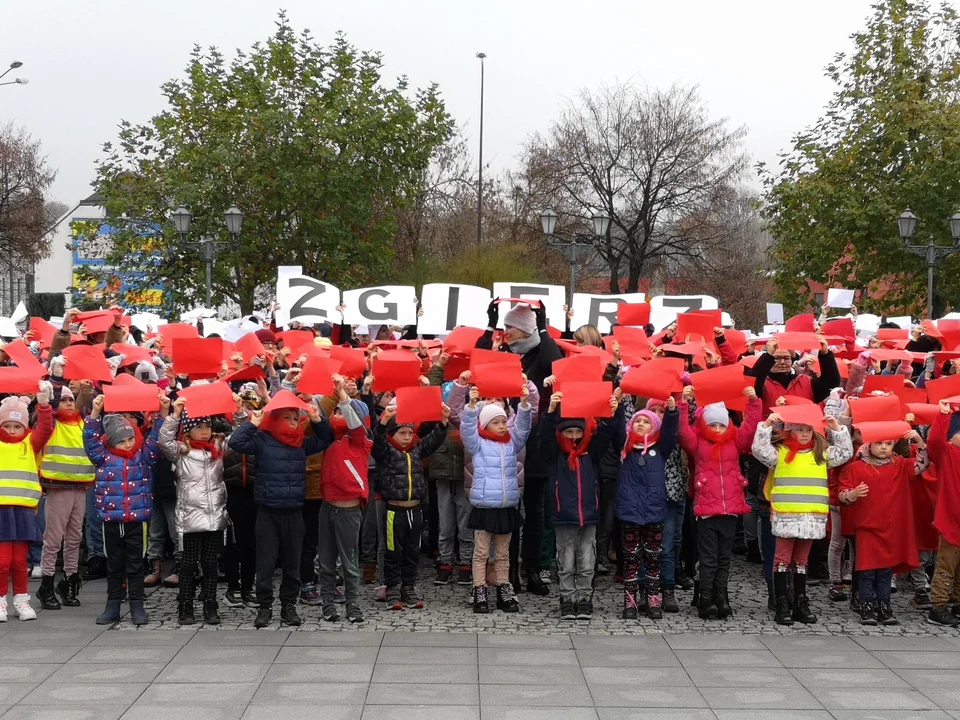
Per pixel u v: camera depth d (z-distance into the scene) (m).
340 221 29.47
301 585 9.01
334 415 8.48
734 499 8.46
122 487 8.10
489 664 7.11
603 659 7.27
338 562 9.88
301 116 29.16
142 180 28.36
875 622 8.37
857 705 6.32
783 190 28.73
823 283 29.23
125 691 6.44
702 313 10.01
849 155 28.33
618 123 41.81
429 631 8.01
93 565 9.89
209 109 29.45
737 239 45.03
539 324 9.61
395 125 29.66
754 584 9.87
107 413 8.17
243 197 28.72
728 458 8.52
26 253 48.16
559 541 8.48
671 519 8.79
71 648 7.40
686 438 8.55
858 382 10.05
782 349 9.34
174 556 10.34
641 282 45.47
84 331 10.16
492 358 8.54
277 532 8.10
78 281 28.67
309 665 7.03
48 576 8.66
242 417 8.67
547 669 7.01
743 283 43.25
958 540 8.30
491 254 35.81
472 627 8.13
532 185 42.31
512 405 9.34
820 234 28.17
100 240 34.53
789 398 8.47
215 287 29.55
